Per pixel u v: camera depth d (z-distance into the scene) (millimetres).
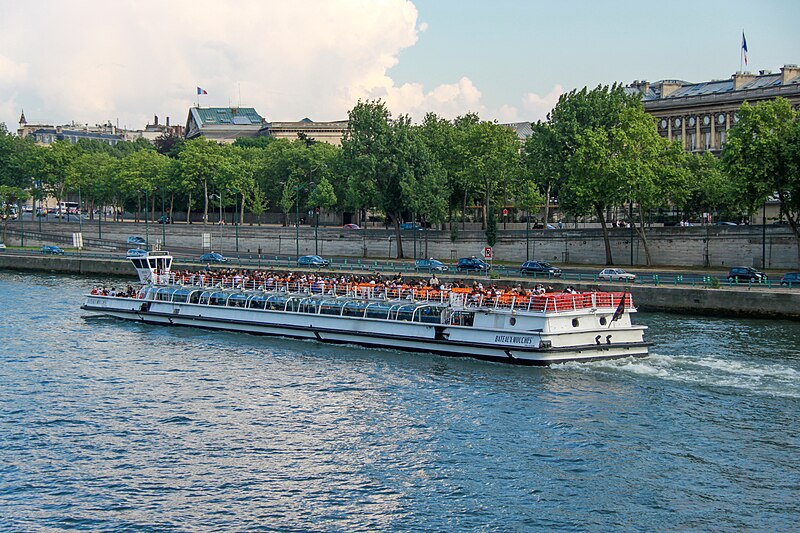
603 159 107125
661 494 37625
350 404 50750
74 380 57438
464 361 60656
